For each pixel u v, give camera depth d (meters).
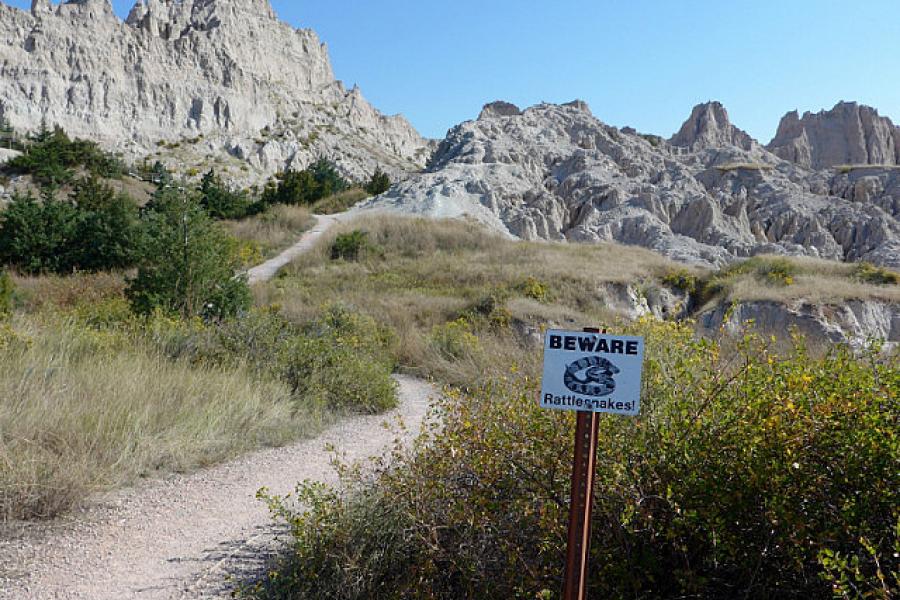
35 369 7.15
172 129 98.88
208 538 4.77
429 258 28.95
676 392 3.58
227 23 128.00
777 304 21.48
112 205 33.91
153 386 7.56
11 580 4.02
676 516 3.12
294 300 20.44
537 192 50.62
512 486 3.58
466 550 3.50
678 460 3.30
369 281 24.56
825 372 3.58
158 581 4.08
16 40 89.81
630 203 49.91
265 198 53.19
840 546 3.00
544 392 2.88
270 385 8.92
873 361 3.76
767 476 3.04
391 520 3.87
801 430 3.15
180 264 13.20
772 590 3.05
